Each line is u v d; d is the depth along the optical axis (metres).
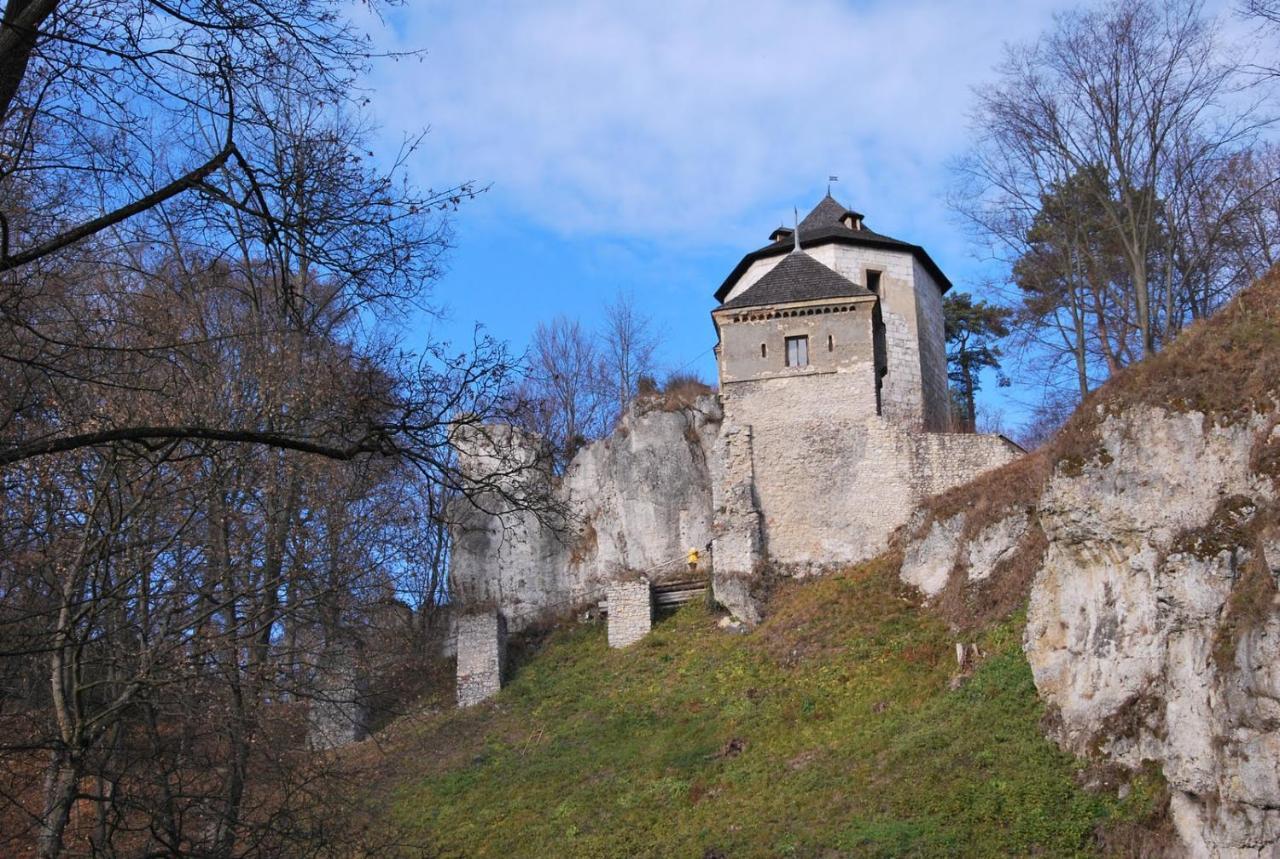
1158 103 35.16
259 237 10.33
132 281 15.31
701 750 30.20
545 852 27.27
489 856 27.69
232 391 14.66
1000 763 24.03
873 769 26.05
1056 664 24.97
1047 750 23.77
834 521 37.88
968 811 22.92
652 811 28.00
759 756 29.03
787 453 38.84
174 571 14.72
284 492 16.78
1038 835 21.48
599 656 38.41
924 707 27.97
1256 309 23.33
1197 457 22.45
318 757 18.69
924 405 43.91
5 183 10.37
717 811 27.05
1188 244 37.12
